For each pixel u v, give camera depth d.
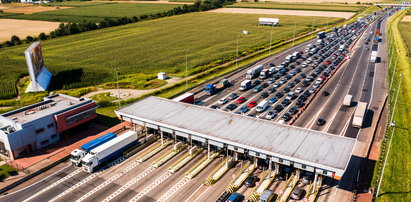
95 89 112.06
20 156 68.94
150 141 75.50
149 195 56.28
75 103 81.31
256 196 54.72
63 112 75.88
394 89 106.81
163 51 169.62
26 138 69.00
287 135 62.47
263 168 63.75
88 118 81.12
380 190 56.09
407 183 57.91
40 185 59.19
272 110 91.56
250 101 99.62
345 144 59.06
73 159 65.06
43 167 64.31
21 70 133.88
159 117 71.69
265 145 58.81
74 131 79.81
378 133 77.44
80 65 142.50
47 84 114.75
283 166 63.53
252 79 122.69
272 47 178.50
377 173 60.88
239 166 65.19
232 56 157.75
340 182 59.28
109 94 107.19
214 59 152.00
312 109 92.38
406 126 81.00
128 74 130.12
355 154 67.94
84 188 58.25
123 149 69.62
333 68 133.50
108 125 84.44
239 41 194.75
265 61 149.75
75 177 61.78
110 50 173.00
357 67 137.38
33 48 108.44
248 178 59.38
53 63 145.75
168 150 71.81
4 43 188.00
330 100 99.56
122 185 59.16
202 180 60.69
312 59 151.88
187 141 75.00
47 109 77.81
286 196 54.78
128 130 81.38
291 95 100.50
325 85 114.25
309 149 57.47
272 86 114.19
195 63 144.62
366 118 85.69
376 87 111.25
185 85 116.44
